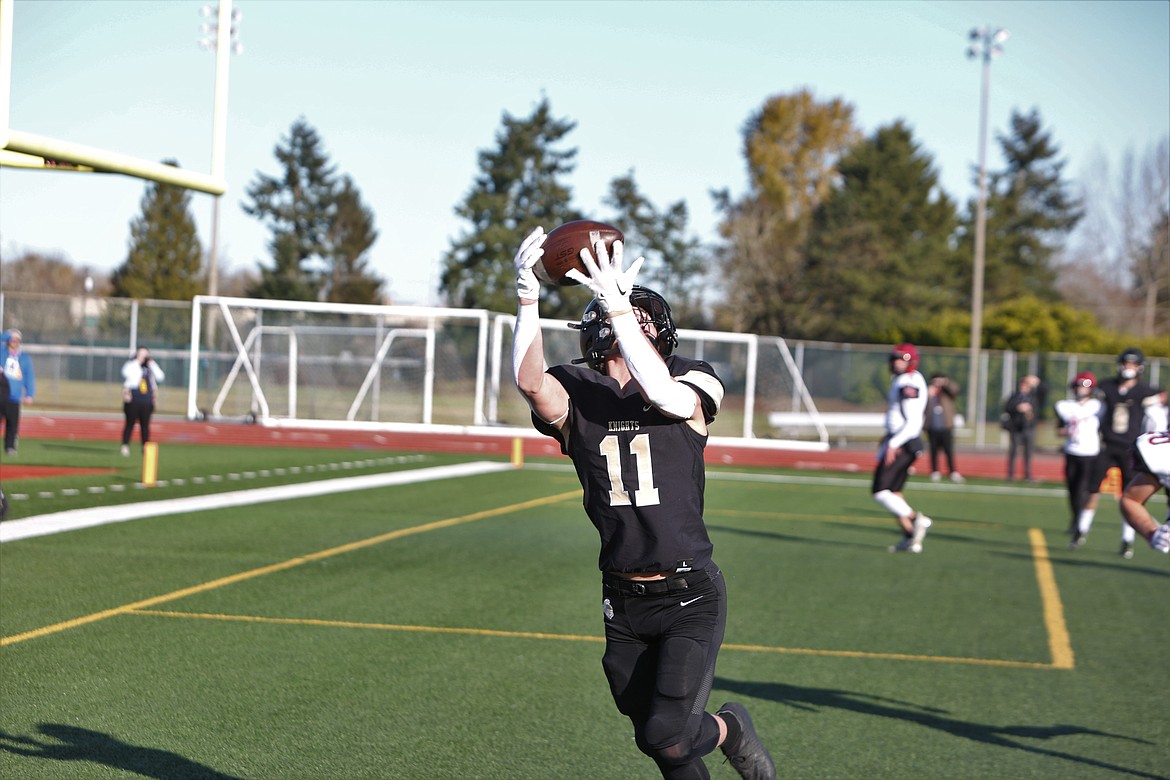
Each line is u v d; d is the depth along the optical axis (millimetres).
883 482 19219
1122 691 10578
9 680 9625
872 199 93188
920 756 8539
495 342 38500
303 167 103812
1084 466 20688
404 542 18234
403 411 44719
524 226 86812
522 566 16344
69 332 53031
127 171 9930
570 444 5812
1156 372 54281
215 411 40406
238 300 36156
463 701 9523
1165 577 17703
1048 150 117125
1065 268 109375
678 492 5609
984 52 56562
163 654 10648
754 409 49406
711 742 5852
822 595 15031
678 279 89062
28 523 18438
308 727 8688
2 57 8664
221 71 10953
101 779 7457
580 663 10914
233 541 17578
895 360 19109
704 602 5727
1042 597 15484
